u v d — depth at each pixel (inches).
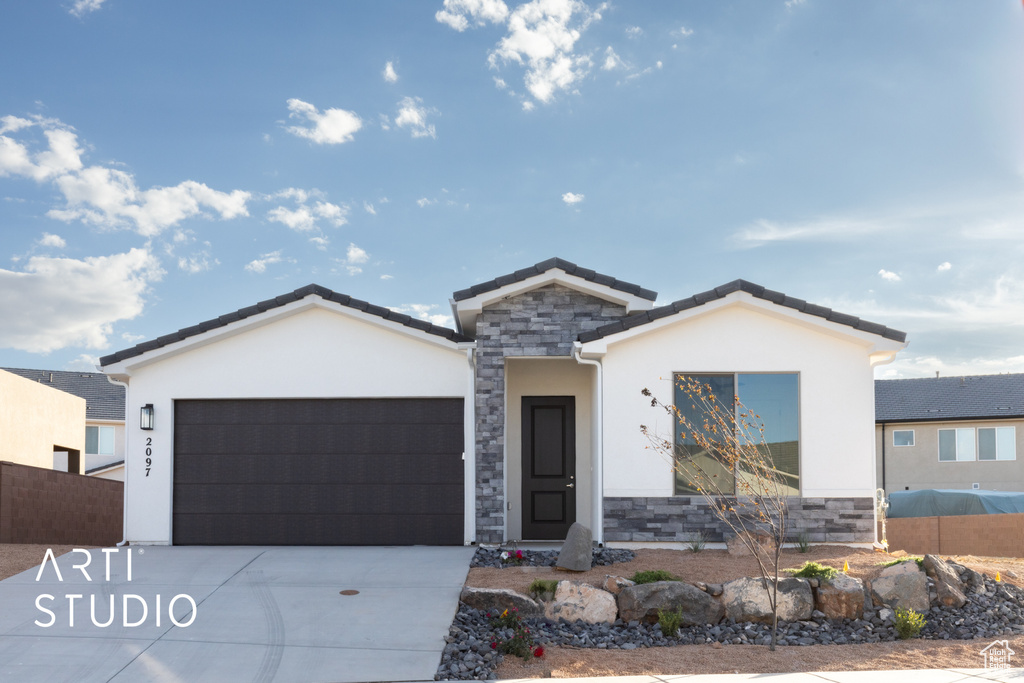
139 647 293.1
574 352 485.1
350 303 501.0
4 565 425.4
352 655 286.7
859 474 469.4
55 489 595.5
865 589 364.8
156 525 502.9
